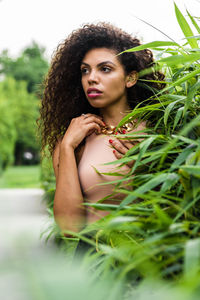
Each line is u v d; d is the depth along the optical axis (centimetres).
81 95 150
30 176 2191
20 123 3100
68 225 102
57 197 123
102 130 130
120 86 128
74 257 108
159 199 58
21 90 3180
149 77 132
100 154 125
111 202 116
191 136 86
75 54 139
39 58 4150
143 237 64
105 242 82
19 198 750
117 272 52
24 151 3684
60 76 149
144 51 133
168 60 79
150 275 43
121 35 129
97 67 127
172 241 49
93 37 127
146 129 100
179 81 86
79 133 129
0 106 2381
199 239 37
